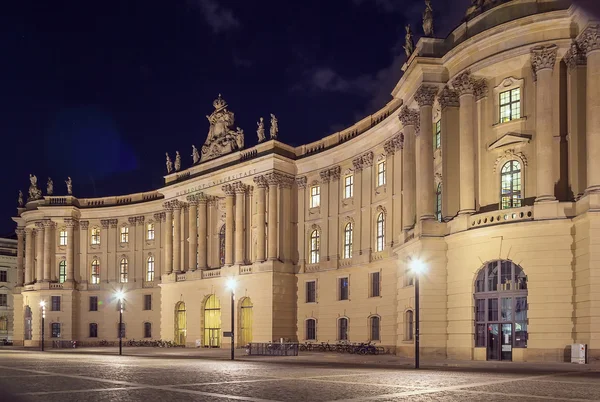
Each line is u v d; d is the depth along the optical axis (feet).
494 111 131.44
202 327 228.63
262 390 61.67
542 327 112.68
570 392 59.06
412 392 59.11
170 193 249.14
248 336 212.23
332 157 202.49
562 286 112.37
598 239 106.52
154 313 266.36
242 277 211.00
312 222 206.59
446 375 82.84
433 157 140.97
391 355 156.56
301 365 112.88
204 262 231.71
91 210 285.23
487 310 121.90
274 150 208.54
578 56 117.70
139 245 276.00
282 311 202.49
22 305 301.43
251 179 215.31
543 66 120.06
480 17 131.54
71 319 277.44
